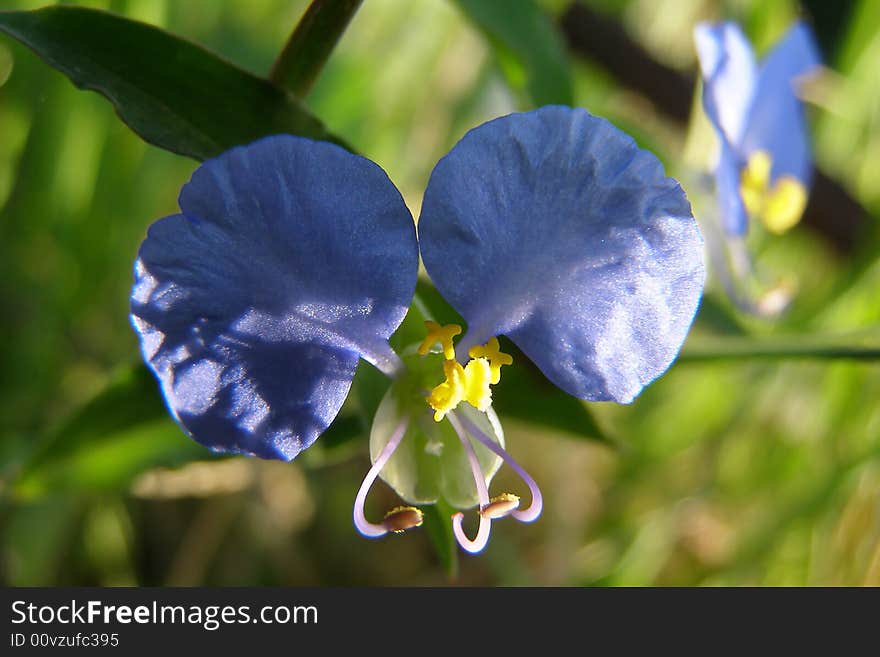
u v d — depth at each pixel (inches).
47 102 4.6
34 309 4.8
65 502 4.7
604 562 5.2
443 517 3.3
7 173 4.6
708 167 4.3
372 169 3.0
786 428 5.4
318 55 3.1
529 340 3.2
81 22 3.1
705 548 5.3
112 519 4.8
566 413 3.6
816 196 5.3
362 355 3.2
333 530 5.2
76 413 3.6
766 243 5.6
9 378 4.8
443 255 3.1
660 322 3.1
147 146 4.7
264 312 3.0
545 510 5.3
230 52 4.9
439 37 5.2
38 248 4.8
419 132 5.3
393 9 5.1
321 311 3.1
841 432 5.3
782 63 4.1
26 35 3.1
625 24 5.9
